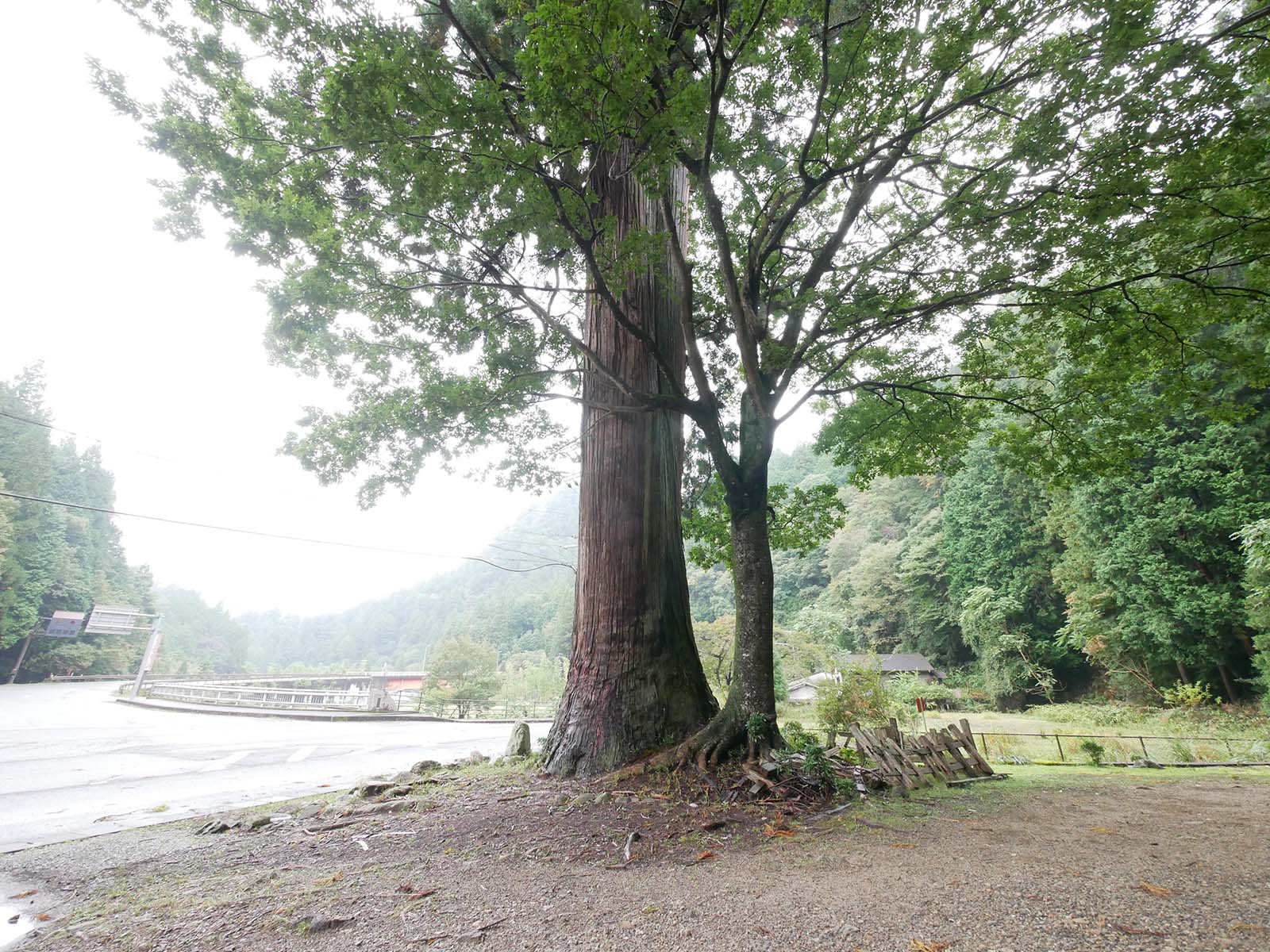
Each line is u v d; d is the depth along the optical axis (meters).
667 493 9.26
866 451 10.38
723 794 6.27
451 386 7.77
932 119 6.20
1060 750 12.20
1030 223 6.14
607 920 3.39
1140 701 26.95
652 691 8.05
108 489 60.12
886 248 7.63
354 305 7.54
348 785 10.03
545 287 7.41
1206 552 23.02
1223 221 5.93
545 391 8.70
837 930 3.00
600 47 4.59
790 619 54.84
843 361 8.38
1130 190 5.40
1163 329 7.19
